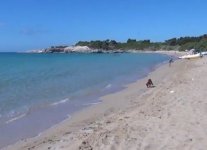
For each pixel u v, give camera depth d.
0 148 12.16
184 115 13.25
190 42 184.25
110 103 21.33
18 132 14.58
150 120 13.02
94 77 42.22
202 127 11.43
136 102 20.25
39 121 16.69
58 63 86.19
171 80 31.06
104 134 11.50
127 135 11.11
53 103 22.22
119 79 38.97
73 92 27.80
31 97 24.88
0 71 54.50
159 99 18.61
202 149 9.47
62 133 13.64
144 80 36.12
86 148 10.12
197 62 60.69
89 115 17.67
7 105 21.31
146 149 9.76
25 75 46.03
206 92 18.41
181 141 10.18
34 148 11.42
